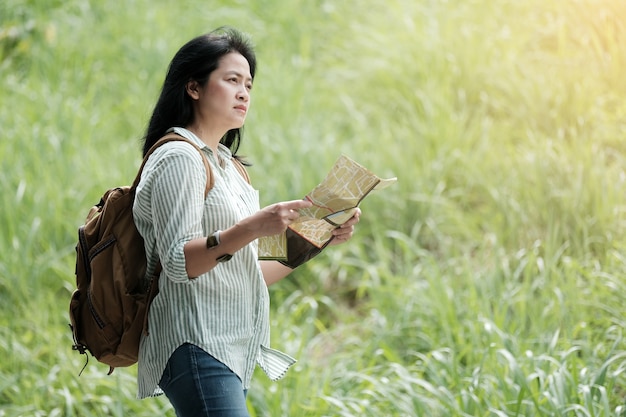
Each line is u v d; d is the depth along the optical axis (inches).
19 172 400.8
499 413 228.2
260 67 485.1
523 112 408.5
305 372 282.5
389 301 334.3
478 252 348.5
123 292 179.5
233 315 180.2
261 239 182.2
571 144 390.3
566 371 243.0
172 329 176.1
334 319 353.4
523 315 294.7
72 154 418.9
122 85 488.7
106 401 280.5
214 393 173.2
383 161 397.7
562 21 440.1
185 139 177.9
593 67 418.6
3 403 294.0
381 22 502.3
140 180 179.2
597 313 301.0
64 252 364.2
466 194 383.6
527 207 354.6
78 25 533.0
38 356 313.4
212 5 555.8
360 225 381.4
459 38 458.9
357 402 261.7
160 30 522.0
